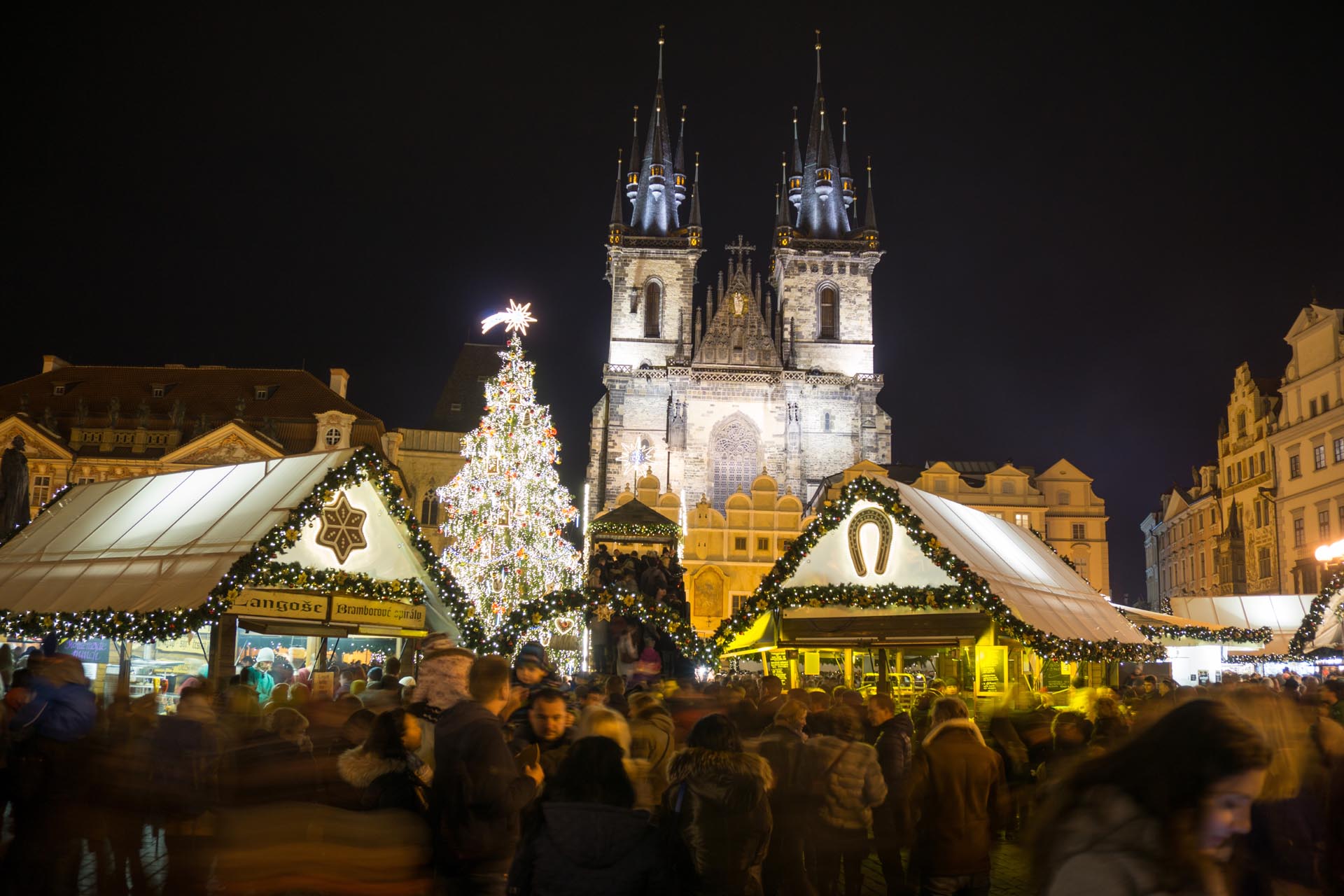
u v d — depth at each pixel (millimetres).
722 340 118000
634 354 119812
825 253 123250
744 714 13672
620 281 121500
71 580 25297
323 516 24531
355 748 8430
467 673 10469
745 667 38406
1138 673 31062
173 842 11711
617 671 32906
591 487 114875
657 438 114312
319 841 7586
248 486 25375
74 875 11805
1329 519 71688
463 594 25797
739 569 99438
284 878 7449
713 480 113312
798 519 100562
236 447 87750
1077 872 4270
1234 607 41094
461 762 8055
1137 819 4250
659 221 125250
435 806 8125
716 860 7926
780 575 25828
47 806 11227
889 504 24766
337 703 11984
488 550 48188
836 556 26047
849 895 11602
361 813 7875
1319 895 7691
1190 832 4211
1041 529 107188
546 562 49125
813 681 30359
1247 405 86438
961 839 9617
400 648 31328
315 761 8609
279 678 27000
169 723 11906
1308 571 74062
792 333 121562
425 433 98688
